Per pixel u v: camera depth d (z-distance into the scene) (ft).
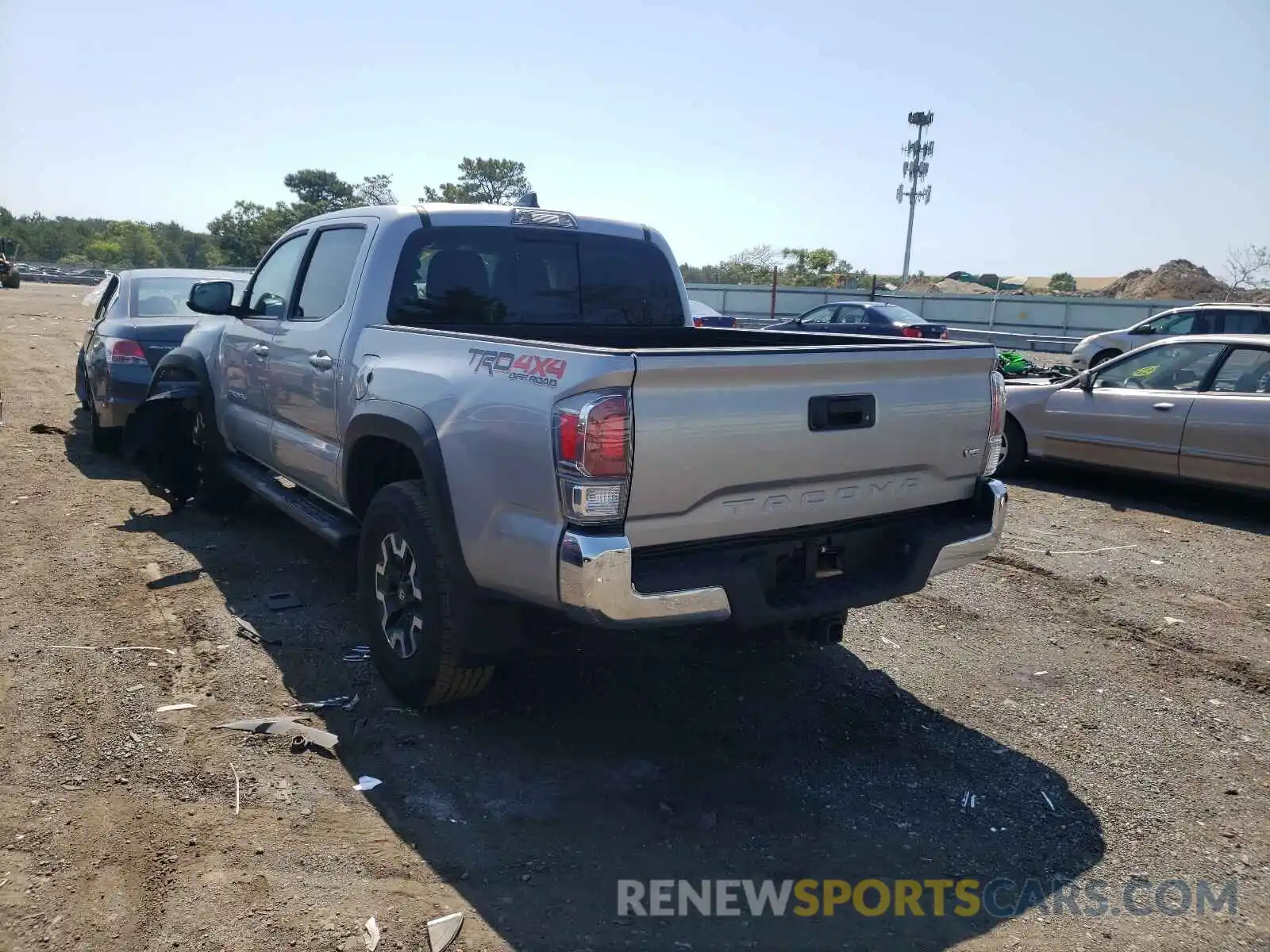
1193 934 9.50
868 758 12.74
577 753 12.50
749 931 9.30
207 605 17.03
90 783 11.24
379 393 13.76
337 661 14.89
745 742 13.01
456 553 11.91
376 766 11.97
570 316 17.26
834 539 12.40
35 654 14.61
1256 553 23.02
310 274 17.54
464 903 9.50
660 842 10.68
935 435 12.75
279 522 22.59
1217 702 14.75
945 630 17.46
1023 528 25.16
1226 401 26.58
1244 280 129.90
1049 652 16.55
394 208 15.72
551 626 12.26
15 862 9.77
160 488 23.18
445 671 12.46
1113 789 12.17
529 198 17.71
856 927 9.44
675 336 18.17
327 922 9.11
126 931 8.87
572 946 8.96
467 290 16.05
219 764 11.76
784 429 11.17
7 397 39.93
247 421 19.65
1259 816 11.64
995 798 11.87
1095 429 29.45
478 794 11.45
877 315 69.82
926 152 215.92
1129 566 21.75
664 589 10.46
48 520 22.12
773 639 16.48
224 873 9.72
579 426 10.05
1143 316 108.58
